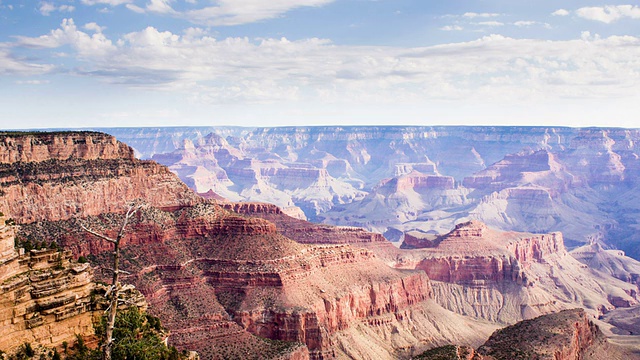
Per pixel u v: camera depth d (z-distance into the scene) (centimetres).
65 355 7888
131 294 9625
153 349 8600
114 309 7712
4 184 18100
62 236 18475
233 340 18038
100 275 18225
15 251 8138
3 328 7519
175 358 8781
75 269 8462
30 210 18462
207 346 17662
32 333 7775
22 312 7694
